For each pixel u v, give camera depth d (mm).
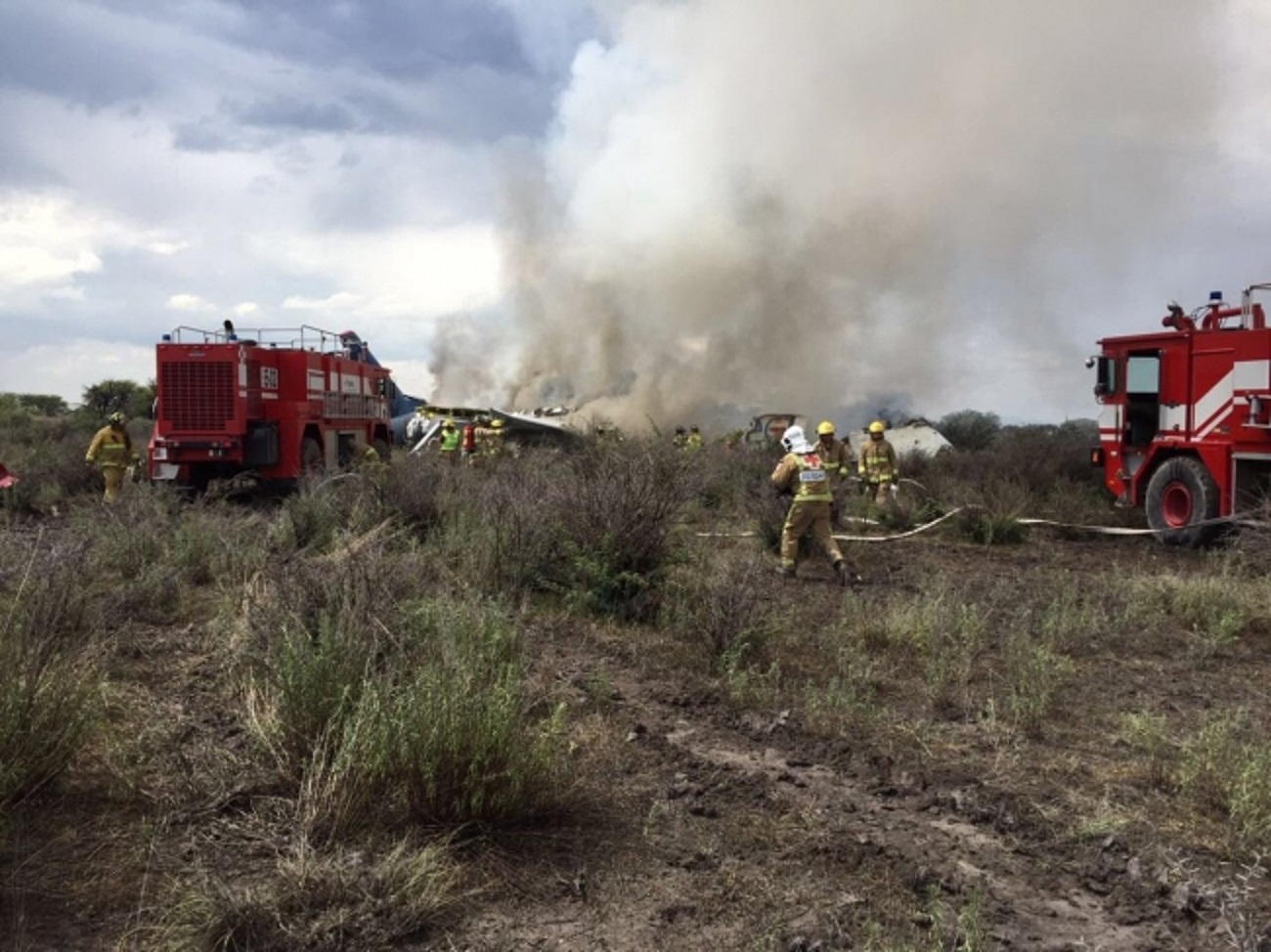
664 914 3520
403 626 5621
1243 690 6590
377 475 11953
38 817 4020
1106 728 5762
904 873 3832
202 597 8289
